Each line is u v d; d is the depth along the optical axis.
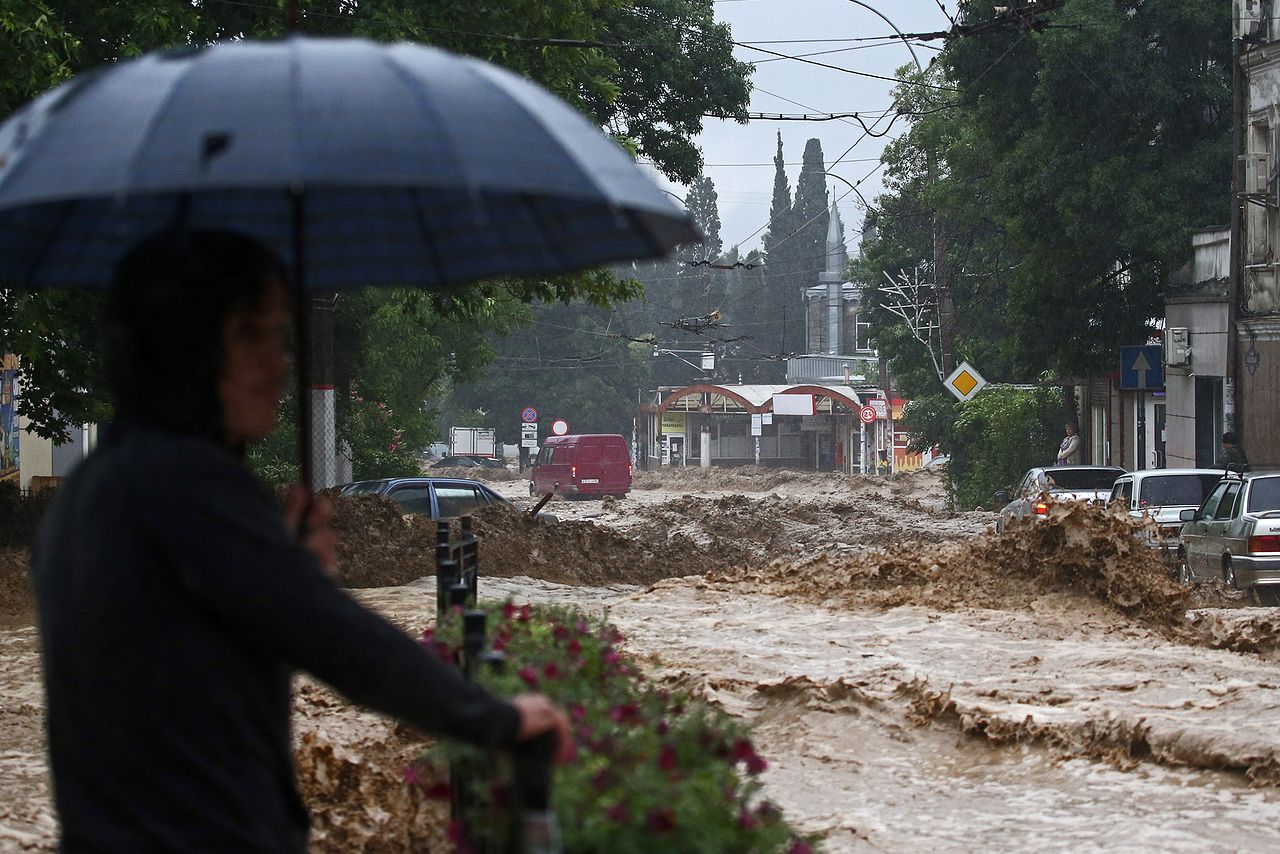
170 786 6.62
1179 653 35.84
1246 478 53.88
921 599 45.09
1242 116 80.81
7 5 41.59
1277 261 81.88
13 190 6.91
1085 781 23.67
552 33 59.41
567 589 59.59
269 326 7.40
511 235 9.52
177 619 6.69
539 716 7.12
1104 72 90.06
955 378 108.81
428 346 104.38
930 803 22.91
